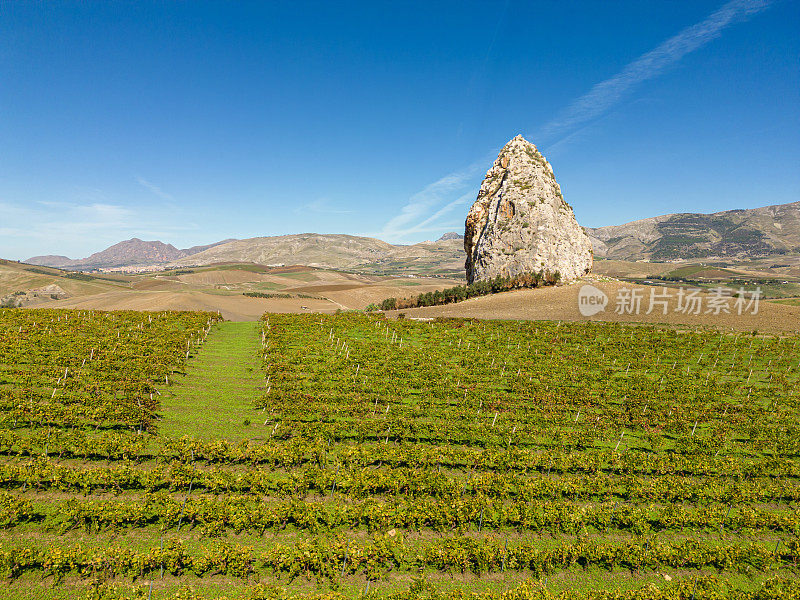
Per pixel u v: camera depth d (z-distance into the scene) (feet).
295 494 73.15
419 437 99.66
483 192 483.10
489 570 59.62
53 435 83.87
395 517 66.23
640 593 53.88
